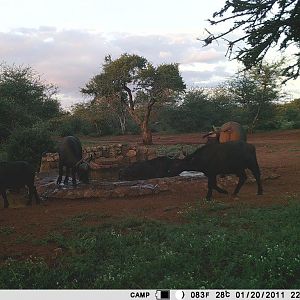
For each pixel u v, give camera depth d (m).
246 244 6.39
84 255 6.52
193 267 5.71
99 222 8.74
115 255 6.52
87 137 49.44
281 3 8.70
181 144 30.98
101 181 14.16
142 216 9.01
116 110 49.16
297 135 38.75
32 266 6.05
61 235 7.66
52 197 11.62
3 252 6.95
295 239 6.48
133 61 36.22
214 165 10.45
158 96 35.59
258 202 9.91
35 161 16.50
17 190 12.53
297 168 16.11
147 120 33.91
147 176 13.95
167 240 7.04
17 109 25.12
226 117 54.41
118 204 10.42
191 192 11.69
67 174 13.41
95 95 40.72
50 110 30.83
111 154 19.80
